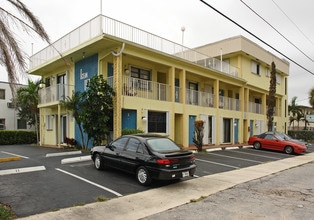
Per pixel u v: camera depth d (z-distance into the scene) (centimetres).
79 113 1507
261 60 2797
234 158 1455
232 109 2455
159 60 1645
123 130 1417
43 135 2186
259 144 1980
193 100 2028
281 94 3378
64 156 1283
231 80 2377
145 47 1502
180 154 779
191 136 1930
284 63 3428
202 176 959
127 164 835
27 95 2114
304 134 3709
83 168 995
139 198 666
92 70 1608
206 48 2756
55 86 1788
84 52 1570
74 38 1593
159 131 1673
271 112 2466
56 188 727
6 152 1500
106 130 1394
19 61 639
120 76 1424
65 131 1891
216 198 686
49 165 1036
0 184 752
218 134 2161
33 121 2661
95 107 1384
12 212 543
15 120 2839
